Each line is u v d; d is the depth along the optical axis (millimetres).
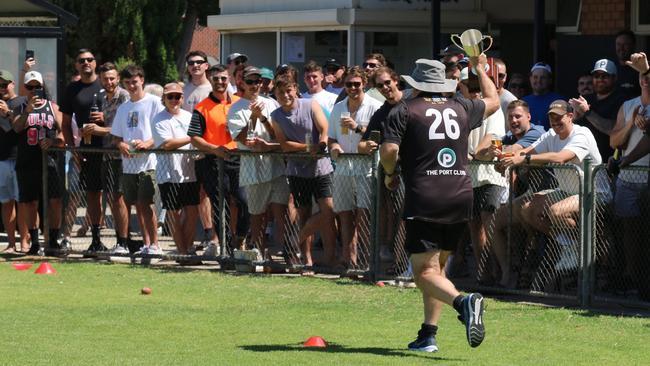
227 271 16656
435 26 21156
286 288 15109
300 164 16000
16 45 20031
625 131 14242
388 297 14391
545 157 14055
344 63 23812
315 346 11445
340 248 17672
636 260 13773
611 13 20422
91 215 18219
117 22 35500
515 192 14703
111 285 15398
